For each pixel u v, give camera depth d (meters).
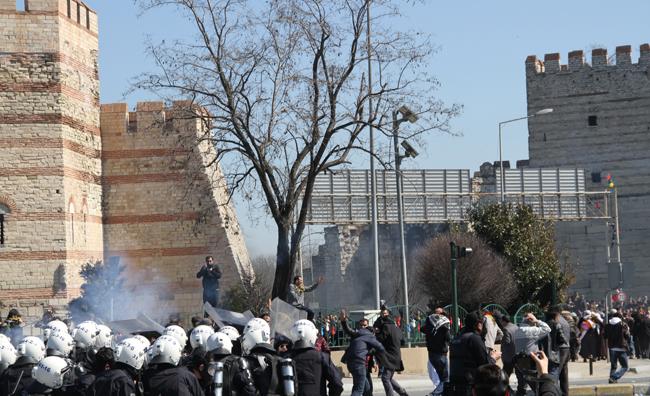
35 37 51.12
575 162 102.94
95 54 55.41
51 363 18.36
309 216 72.50
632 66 101.75
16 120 50.72
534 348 27.52
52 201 50.81
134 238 55.81
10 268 50.19
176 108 50.38
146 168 55.91
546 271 65.81
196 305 55.69
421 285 66.81
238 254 57.31
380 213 75.56
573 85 103.25
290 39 46.72
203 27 46.88
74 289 51.53
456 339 21.83
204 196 54.69
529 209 68.06
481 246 62.94
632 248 100.56
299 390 19.94
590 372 42.56
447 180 77.38
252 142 46.97
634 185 101.56
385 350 28.75
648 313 59.38
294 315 22.22
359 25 46.78
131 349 17.64
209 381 18.44
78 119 53.16
